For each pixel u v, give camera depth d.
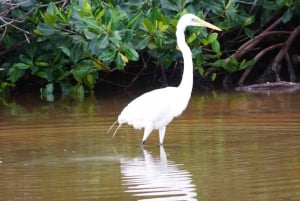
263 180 12.71
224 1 24.28
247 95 24.16
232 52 28.67
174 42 24.19
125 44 22.69
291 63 27.69
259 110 20.36
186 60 17.41
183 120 19.28
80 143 16.72
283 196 11.69
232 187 12.34
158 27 23.34
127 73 28.80
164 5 23.66
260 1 26.03
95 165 14.43
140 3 23.70
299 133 16.84
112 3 24.08
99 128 18.58
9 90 28.27
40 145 16.55
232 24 25.20
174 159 14.79
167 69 28.41
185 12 23.28
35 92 28.00
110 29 22.28
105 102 23.84
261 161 14.16
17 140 17.22
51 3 23.47
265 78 27.25
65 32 23.69
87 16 22.48
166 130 18.02
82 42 23.59
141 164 14.42
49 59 26.16
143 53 27.58
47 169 14.18
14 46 26.42
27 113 21.69
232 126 18.08
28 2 24.42
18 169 14.25
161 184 12.74
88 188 12.65
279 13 28.11
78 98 25.38
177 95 16.98
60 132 18.11
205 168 13.80
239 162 14.16
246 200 11.58
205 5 24.28
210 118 19.38
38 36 25.02
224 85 27.36
